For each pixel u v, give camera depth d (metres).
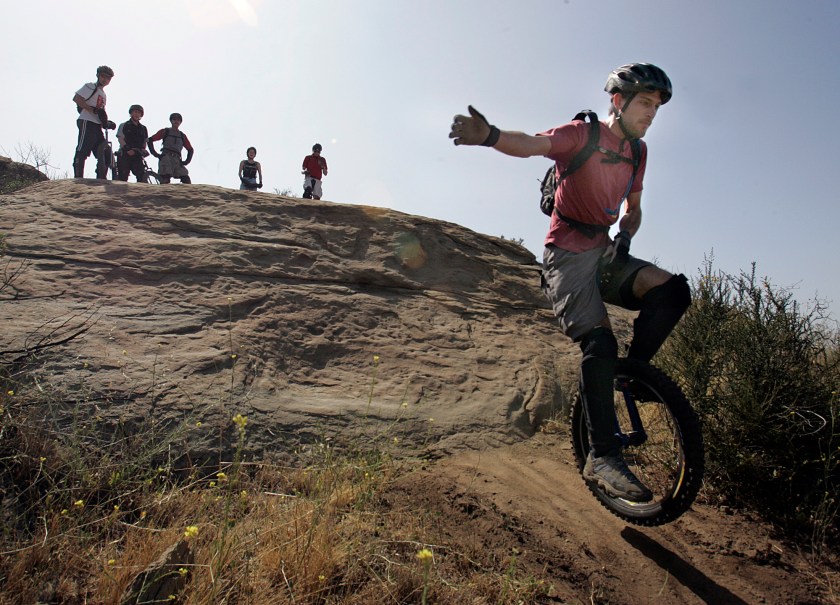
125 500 2.71
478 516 3.02
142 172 8.52
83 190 5.35
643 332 2.94
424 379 4.44
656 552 2.95
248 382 3.85
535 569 2.67
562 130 2.86
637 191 3.26
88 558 2.31
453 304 5.41
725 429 3.66
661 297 2.92
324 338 4.53
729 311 4.10
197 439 3.24
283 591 2.23
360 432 3.75
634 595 2.62
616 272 2.99
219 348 4.02
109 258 4.57
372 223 5.80
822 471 3.41
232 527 2.51
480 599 2.39
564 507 3.30
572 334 2.96
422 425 3.98
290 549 2.41
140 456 2.90
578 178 2.92
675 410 2.81
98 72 7.75
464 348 4.93
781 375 3.61
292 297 4.77
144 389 3.45
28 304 3.93
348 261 5.37
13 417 2.89
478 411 4.27
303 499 2.85
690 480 2.73
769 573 2.85
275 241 5.27
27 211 4.93
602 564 2.80
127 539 2.46
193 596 2.05
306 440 3.56
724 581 2.77
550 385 4.75
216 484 3.02
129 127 8.42
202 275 4.68
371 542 2.59
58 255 4.46
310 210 5.73
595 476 2.81
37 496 2.60
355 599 2.26
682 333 4.23
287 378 4.09
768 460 3.48
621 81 2.94
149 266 4.59
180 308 4.31
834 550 3.06
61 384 3.29
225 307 4.44
